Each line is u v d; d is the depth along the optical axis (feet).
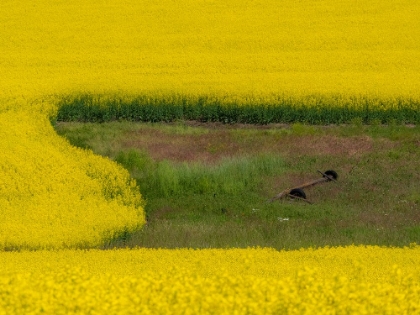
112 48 497.46
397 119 357.61
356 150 296.10
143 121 373.81
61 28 536.42
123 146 311.88
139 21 545.03
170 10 566.77
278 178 261.65
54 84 405.39
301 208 228.84
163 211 232.12
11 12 574.97
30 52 495.82
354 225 212.43
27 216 201.87
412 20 519.19
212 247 193.26
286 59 451.94
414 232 204.74
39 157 271.28
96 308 97.35
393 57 447.01
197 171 264.52
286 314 98.53
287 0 577.02
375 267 146.20
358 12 541.75
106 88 384.06
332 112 359.05
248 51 479.41
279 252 167.94
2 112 363.56
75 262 155.02
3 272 114.01
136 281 105.91
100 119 376.68
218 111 367.45
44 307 96.99
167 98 370.12
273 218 220.64
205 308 97.60
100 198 226.17
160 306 98.27
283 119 362.74
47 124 334.03
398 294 104.01
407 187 249.55
